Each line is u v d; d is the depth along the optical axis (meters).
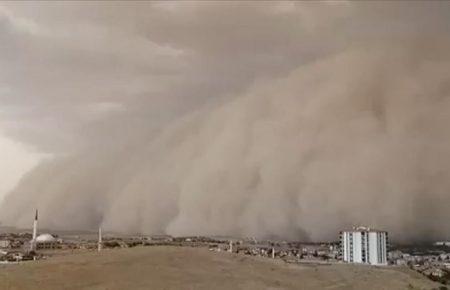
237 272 53.47
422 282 57.28
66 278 48.09
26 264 53.22
